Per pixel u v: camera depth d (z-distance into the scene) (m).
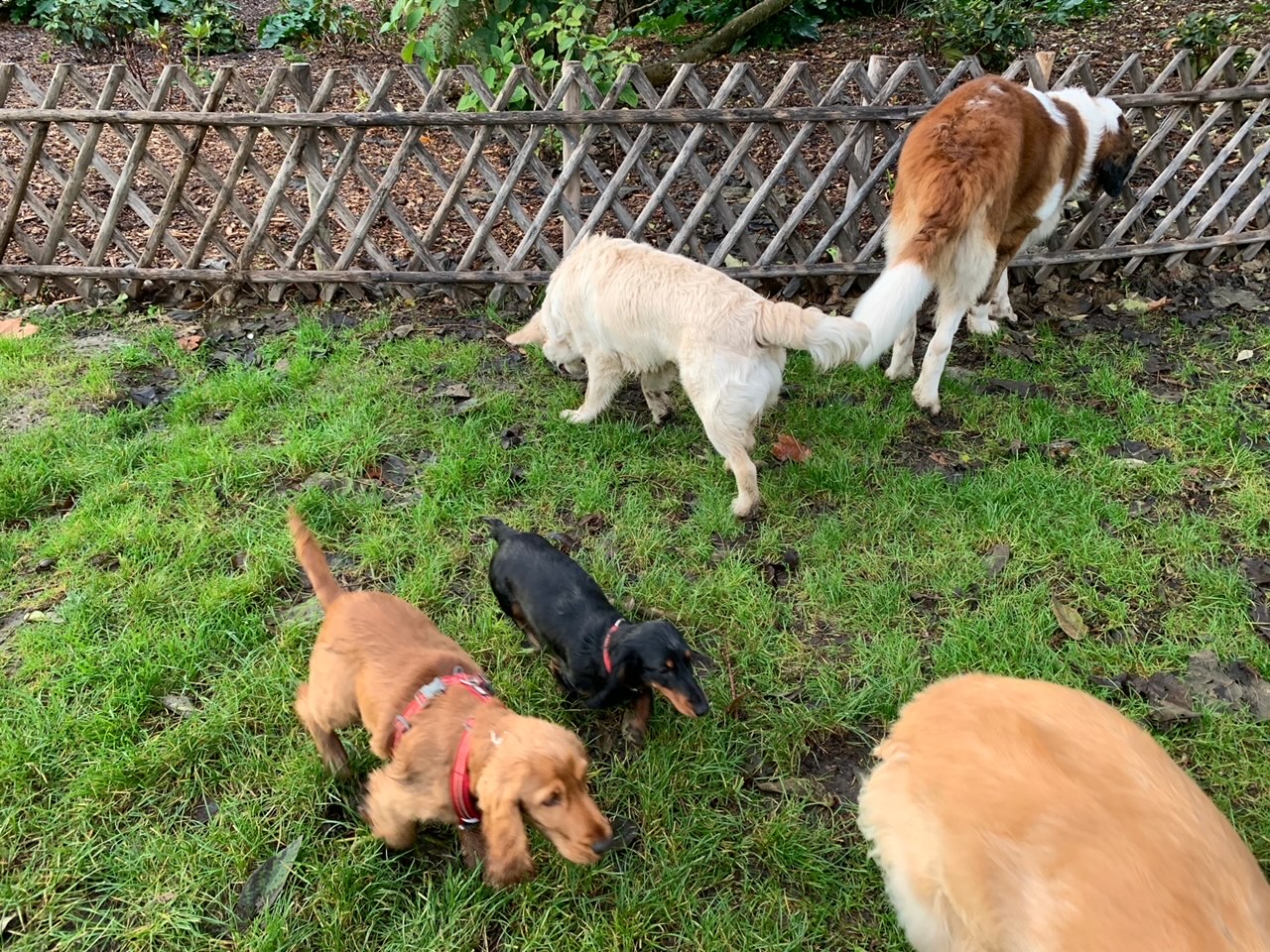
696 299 3.57
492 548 3.55
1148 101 5.08
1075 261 5.40
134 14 10.07
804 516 3.74
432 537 3.59
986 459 4.04
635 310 3.72
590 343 4.05
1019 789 1.66
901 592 3.32
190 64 8.69
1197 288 5.36
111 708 2.78
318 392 4.46
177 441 4.01
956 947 1.81
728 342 3.49
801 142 4.91
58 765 2.63
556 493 3.86
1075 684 2.91
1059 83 5.06
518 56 6.44
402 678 2.31
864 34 9.79
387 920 2.30
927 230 3.96
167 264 5.49
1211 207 5.38
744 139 4.91
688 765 2.68
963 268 4.11
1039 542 3.51
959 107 4.18
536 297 5.36
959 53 8.26
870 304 3.84
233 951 2.22
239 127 4.92
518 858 1.99
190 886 2.34
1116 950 1.42
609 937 2.25
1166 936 1.40
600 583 3.38
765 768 2.72
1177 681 2.89
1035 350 4.86
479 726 2.16
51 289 5.50
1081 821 1.58
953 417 4.36
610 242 3.95
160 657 2.96
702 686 2.96
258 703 2.85
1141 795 1.62
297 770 2.63
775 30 9.54
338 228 6.04
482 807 2.01
